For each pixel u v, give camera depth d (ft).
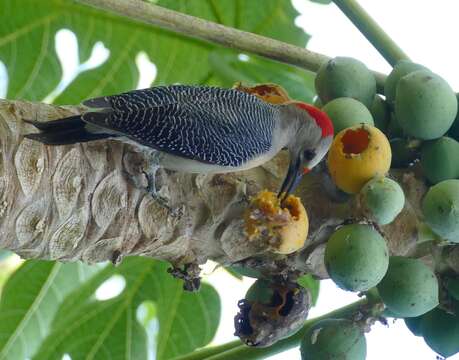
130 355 24.99
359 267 17.17
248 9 27.91
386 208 17.47
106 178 17.33
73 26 26.37
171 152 19.11
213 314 25.66
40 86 26.04
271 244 17.88
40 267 24.81
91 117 17.22
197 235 18.37
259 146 20.79
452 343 20.22
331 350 19.04
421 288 18.38
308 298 19.21
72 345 24.68
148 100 19.89
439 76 19.35
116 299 25.29
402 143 20.12
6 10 25.93
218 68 27.04
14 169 16.26
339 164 18.13
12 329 24.34
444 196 18.10
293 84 27.50
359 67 20.40
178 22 21.08
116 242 17.52
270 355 20.76
